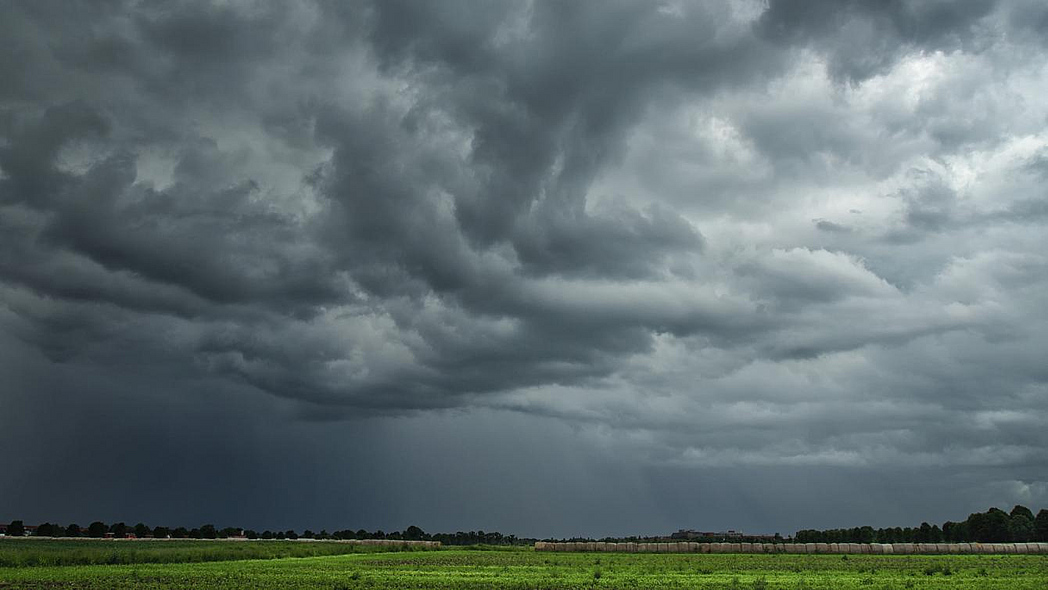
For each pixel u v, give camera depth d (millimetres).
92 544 178375
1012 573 87000
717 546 166625
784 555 151875
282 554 131375
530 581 73500
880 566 105062
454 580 74312
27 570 83875
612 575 83938
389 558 131375
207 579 72562
